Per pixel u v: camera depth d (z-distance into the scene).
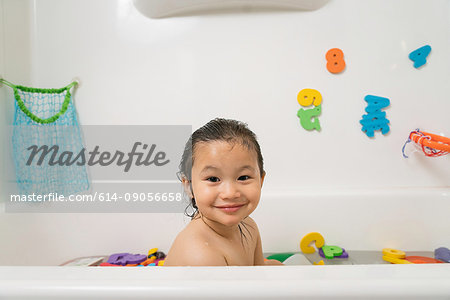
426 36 1.29
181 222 1.21
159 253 1.15
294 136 1.29
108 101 1.31
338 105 1.29
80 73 1.31
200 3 1.25
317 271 0.41
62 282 0.39
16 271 0.42
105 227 1.20
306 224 1.17
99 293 0.38
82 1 1.31
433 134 1.18
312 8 1.29
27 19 1.30
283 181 1.29
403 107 1.29
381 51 1.29
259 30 1.30
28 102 1.28
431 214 1.16
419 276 0.39
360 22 1.29
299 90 1.29
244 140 0.60
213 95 1.30
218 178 0.58
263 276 0.40
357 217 1.17
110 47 1.31
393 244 1.15
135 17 1.31
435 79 1.29
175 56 1.31
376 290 0.37
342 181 1.29
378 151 1.29
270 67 1.29
